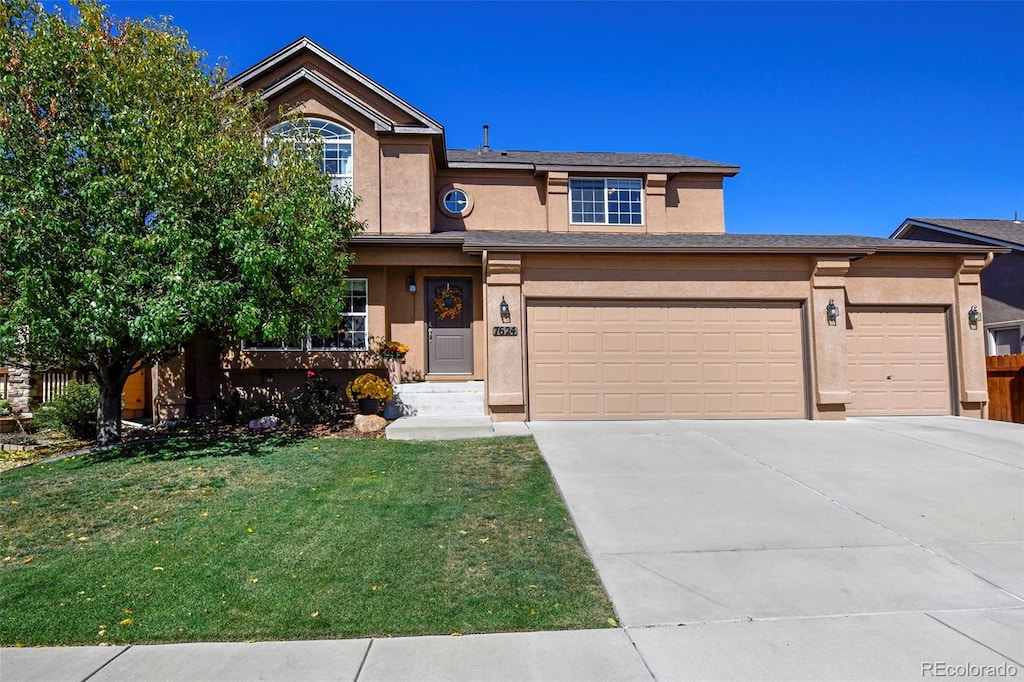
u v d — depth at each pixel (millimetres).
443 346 12844
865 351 11922
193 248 7480
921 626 3846
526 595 4258
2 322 7195
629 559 4875
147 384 12742
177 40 8875
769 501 6277
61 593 4285
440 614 3988
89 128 7652
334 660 3451
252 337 9109
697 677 3279
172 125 8477
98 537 5336
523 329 10938
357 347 12297
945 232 16469
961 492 6578
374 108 13203
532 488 6652
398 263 12070
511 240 11898
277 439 9281
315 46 12945
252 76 12914
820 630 3797
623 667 3377
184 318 7570
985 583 4465
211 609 4051
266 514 5863
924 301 12008
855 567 4738
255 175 8555
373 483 6836
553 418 10898
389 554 4922
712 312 11273
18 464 8336
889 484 6871
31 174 7285
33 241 6898
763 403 11203
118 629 3812
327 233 8977
